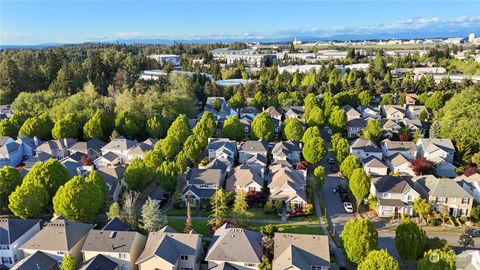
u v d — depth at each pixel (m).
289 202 55.75
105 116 90.69
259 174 64.62
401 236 38.66
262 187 60.16
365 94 120.69
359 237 37.31
